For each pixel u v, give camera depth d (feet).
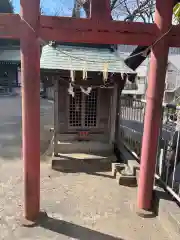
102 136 16.93
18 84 77.30
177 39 8.51
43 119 32.78
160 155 11.47
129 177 12.53
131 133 18.06
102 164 15.21
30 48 7.83
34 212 9.01
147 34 8.49
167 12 8.24
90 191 11.82
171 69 47.73
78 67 14.19
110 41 8.56
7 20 7.68
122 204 10.60
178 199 9.04
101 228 8.77
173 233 8.22
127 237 8.32
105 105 16.61
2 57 68.18
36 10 7.72
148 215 9.59
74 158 15.03
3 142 20.47
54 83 15.29
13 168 14.49
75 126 16.51
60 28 8.16
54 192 11.55
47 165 15.25
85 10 17.15
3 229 8.46
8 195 11.01
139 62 15.43
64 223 8.98
